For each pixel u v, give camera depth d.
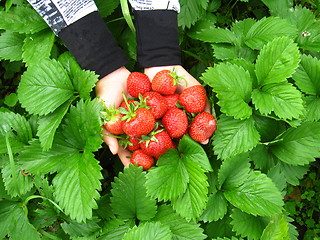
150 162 0.39
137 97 0.42
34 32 0.44
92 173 0.37
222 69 0.40
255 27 0.48
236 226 0.39
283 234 0.37
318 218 0.55
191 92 0.39
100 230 0.41
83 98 0.42
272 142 0.40
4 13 0.45
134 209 0.40
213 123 0.39
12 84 0.61
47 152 0.40
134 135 0.36
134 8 0.43
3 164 0.42
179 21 0.49
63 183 0.38
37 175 0.41
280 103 0.39
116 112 0.37
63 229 0.41
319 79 0.44
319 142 0.40
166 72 0.40
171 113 0.38
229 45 0.49
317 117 0.43
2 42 0.48
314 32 0.49
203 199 0.37
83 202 0.37
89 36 0.42
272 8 0.52
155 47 0.43
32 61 0.44
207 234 0.42
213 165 0.43
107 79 0.44
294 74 0.44
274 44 0.41
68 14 0.41
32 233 0.42
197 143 0.40
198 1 0.50
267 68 0.41
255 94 0.41
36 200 0.45
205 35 0.50
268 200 0.39
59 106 0.42
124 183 0.39
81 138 0.40
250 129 0.40
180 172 0.38
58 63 0.42
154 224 0.37
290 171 0.44
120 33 0.51
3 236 0.42
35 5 0.40
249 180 0.40
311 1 0.58
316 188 0.56
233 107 0.39
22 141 0.43
